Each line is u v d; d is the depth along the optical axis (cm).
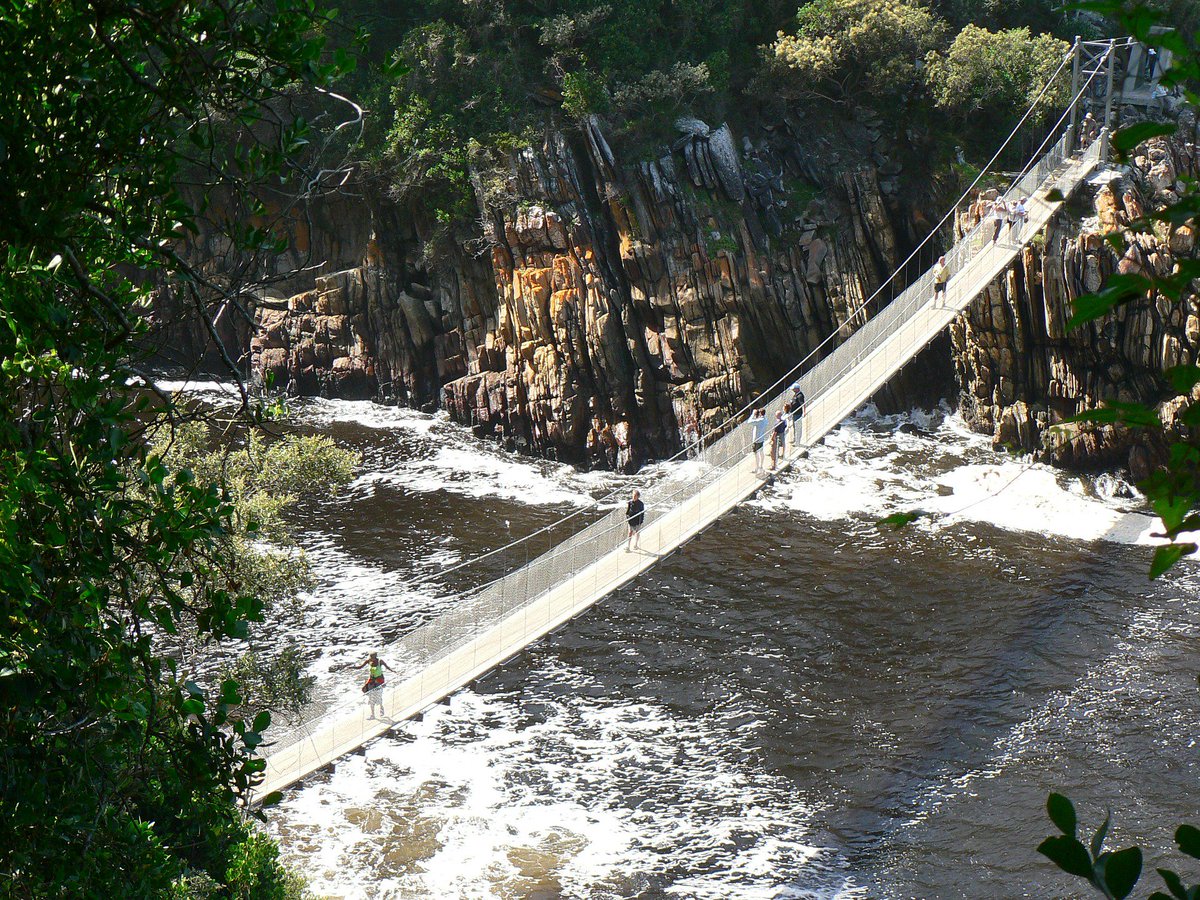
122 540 588
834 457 4581
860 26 5109
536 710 2992
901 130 5281
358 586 3634
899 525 236
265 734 2625
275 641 3225
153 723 575
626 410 4953
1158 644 3167
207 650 3070
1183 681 2986
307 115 5269
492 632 2819
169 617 596
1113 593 3459
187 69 596
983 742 2791
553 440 4934
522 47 5362
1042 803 2562
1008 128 5231
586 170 5106
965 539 3847
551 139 5081
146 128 623
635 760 2784
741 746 2822
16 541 501
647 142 5075
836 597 3497
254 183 657
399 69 630
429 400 5409
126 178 646
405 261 5428
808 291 5141
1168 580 3516
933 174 5162
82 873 577
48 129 607
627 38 5184
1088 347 4366
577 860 2438
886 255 5162
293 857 2409
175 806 704
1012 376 4644
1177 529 191
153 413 648
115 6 568
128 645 585
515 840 2497
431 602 3531
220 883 1731
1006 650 3173
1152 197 4438
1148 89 4609
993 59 5069
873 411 5038
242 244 664
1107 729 2806
